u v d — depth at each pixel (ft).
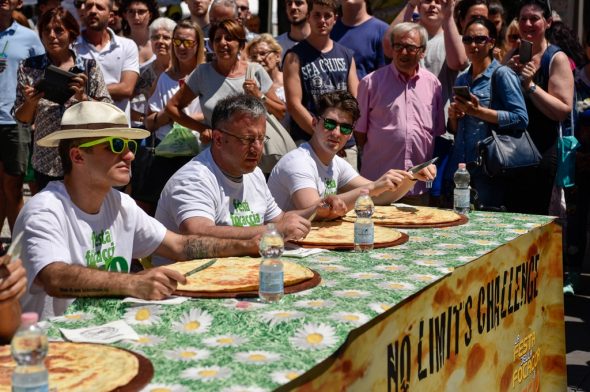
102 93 18.31
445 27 20.71
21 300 9.51
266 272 8.49
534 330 13.87
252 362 6.84
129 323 7.89
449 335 10.36
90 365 6.53
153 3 26.61
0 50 22.33
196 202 12.29
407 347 9.13
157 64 24.30
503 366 12.47
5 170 22.66
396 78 19.07
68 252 9.66
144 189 20.39
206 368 6.68
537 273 13.89
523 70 19.19
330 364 7.11
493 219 14.61
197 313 8.13
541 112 19.30
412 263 10.64
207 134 19.65
